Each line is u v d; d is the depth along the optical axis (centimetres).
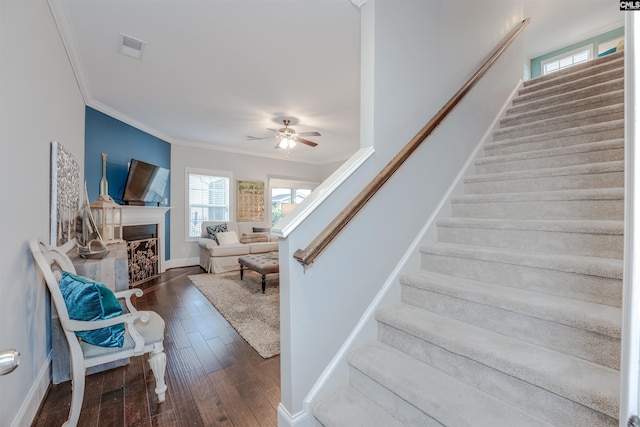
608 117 223
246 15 225
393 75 190
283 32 247
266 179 736
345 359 160
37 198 185
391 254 189
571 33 468
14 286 151
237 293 410
